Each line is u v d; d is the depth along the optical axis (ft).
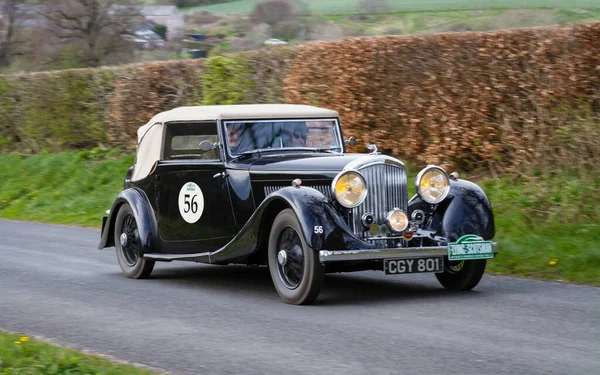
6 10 106.52
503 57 39.22
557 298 23.80
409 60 42.57
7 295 26.58
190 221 27.89
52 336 20.74
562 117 37.58
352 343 19.03
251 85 51.93
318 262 22.86
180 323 21.86
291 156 26.71
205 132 27.53
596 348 18.07
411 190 40.22
